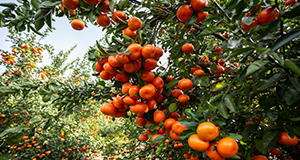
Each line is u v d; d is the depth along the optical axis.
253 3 1.26
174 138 1.57
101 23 1.78
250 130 1.53
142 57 1.49
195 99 2.39
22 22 1.63
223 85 1.42
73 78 7.05
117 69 1.54
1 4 1.48
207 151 1.13
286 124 1.22
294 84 0.91
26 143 5.49
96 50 1.56
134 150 5.16
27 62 5.84
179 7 1.59
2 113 5.99
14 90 2.01
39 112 6.86
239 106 1.61
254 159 1.42
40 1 1.49
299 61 1.01
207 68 2.67
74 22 1.86
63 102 2.45
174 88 2.47
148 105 1.86
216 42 3.21
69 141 6.50
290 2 1.53
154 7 2.00
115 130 7.53
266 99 1.42
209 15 2.37
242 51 0.98
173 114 2.19
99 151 7.46
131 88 1.69
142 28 1.92
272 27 0.99
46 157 5.55
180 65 2.19
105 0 1.55
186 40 1.88
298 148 1.66
